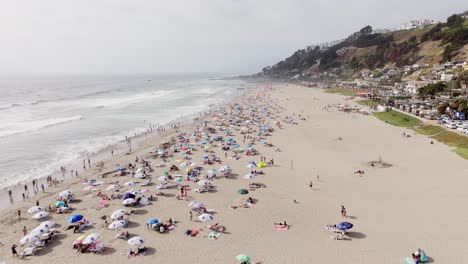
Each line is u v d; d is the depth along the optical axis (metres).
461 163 45.22
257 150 56.25
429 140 59.56
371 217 31.02
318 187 38.94
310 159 50.50
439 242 26.34
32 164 48.69
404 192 36.59
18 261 24.19
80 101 134.88
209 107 116.06
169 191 37.91
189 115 97.50
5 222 30.33
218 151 56.03
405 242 26.52
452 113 73.38
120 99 143.75
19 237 27.75
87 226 29.53
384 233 28.02
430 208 32.38
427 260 23.62
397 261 23.98
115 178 42.38
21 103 126.06
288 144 60.47
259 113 99.94
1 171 45.50
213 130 73.19
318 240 27.14
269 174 43.72
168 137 67.19
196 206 32.81
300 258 24.56
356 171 44.19
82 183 40.69
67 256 24.91
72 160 50.84
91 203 34.66
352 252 25.27
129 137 67.19
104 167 47.09
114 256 24.94
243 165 47.88
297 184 40.00
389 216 31.09
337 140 62.81
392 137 63.56
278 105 119.44
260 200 35.38
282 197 36.12
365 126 75.88
